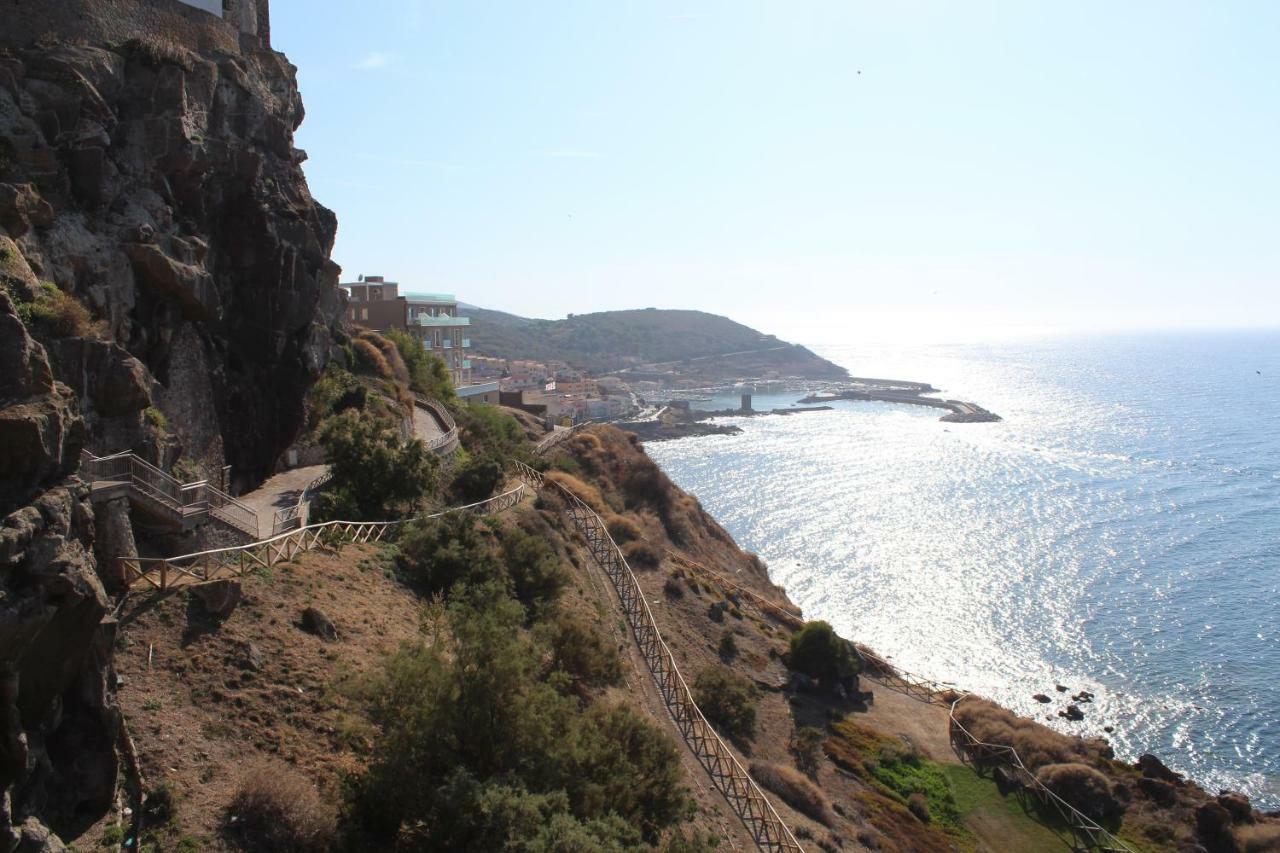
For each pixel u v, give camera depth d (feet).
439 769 64.28
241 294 111.55
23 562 47.98
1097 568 308.40
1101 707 204.54
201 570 83.10
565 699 75.97
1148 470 491.31
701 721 124.77
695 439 642.22
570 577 133.90
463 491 158.20
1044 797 141.08
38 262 72.33
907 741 153.99
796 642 170.09
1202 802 142.92
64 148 79.97
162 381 93.04
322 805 63.31
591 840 58.80
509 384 601.21
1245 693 210.38
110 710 56.85
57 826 52.39
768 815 109.60
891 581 296.71
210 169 98.89
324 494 117.50
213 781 62.49
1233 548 329.72
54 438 51.70
